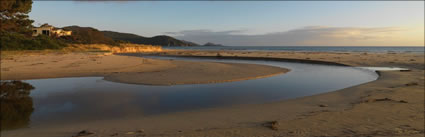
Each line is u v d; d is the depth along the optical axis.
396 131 5.86
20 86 13.72
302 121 6.88
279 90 13.20
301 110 8.54
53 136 6.19
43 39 44.53
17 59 25.64
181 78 16.75
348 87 13.42
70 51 43.81
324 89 13.58
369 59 37.34
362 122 6.73
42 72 18.70
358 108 8.30
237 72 20.48
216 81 15.88
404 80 15.52
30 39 41.53
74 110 9.02
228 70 21.77
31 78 16.52
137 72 19.70
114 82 15.22
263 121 7.24
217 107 9.43
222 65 26.38
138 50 85.44
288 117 7.60
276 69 23.55
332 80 17.20
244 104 9.95
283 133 5.80
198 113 8.49
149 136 5.79
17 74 17.69
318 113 7.89
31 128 6.99
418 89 12.04
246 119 7.54
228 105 9.80
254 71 21.47
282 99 10.96
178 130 6.48
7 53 32.44
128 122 7.46
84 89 12.98
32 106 9.55
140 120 7.69
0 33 38.72
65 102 10.23
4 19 34.19
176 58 47.78
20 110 8.95
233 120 7.46
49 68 20.50
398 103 8.98
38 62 23.94
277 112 8.33
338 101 9.98
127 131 6.47
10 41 37.84
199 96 11.49
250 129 6.19
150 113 8.64
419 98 9.94
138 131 6.40
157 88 13.45
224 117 7.85
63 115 8.39
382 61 33.16
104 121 7.64
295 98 10.84
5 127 7.08
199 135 5.72
